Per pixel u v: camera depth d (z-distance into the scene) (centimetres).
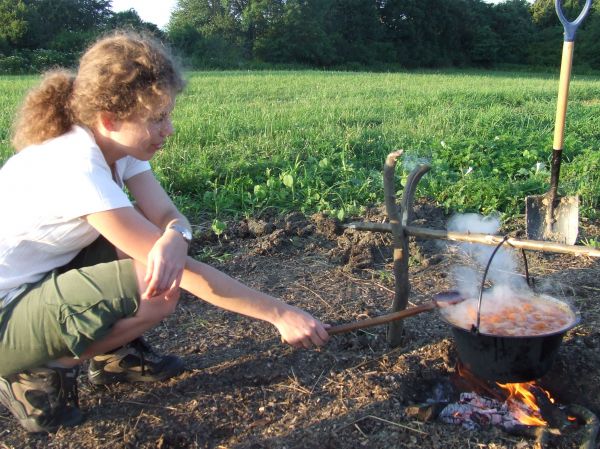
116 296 201
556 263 375
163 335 292
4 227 204
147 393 249
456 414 237
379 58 5081
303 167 550
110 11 4300
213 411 238
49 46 3428
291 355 273
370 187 518
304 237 417
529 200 341
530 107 1101
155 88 193
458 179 552
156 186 253
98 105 194
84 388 254
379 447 219
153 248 198
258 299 213
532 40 5516
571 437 222
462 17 5416
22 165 205
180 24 4747
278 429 228
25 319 202
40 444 221
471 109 1021
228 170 523
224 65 3797
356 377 257
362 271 366
